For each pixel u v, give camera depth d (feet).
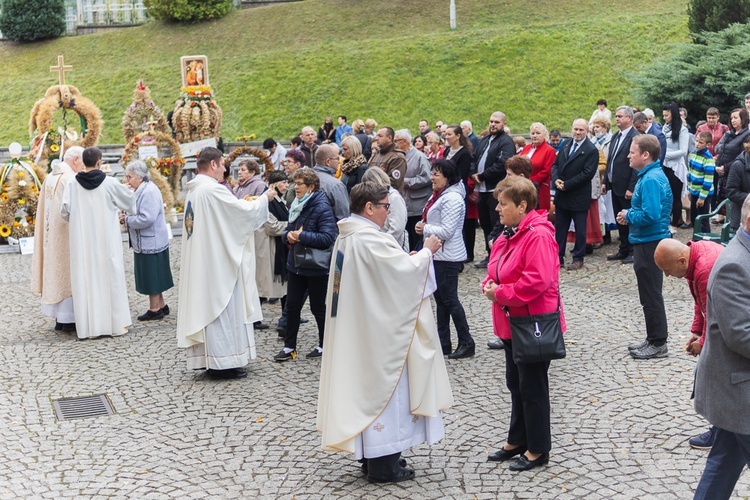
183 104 59.21
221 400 22.85
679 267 15.39
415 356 16.98
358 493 16.83
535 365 16.99
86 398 23.39
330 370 17.17
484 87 91.15
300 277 25.61
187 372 25.46
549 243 16.44
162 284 31.48
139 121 55.47
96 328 29.35
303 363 25.84
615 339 26.55
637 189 23.56
